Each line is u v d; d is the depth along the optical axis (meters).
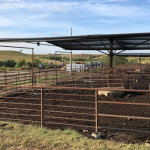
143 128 5.58
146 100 9.63
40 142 4.57
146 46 13.83
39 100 9.95
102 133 5.26
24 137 4.85
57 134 5.08
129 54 28.12
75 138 4.75
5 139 4.75
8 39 8.77
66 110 7.84
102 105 8.68
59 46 13.45
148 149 4.16
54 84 16.72
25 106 8.69
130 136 5.02
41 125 5.67
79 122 6.27
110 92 10.80
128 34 7.85
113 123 6.08
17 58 78.31
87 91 12.60
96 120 5.08
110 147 4.23
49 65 46.59
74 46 13.69
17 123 6.07
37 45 9.44
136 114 7.17
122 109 7.93
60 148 4.25
